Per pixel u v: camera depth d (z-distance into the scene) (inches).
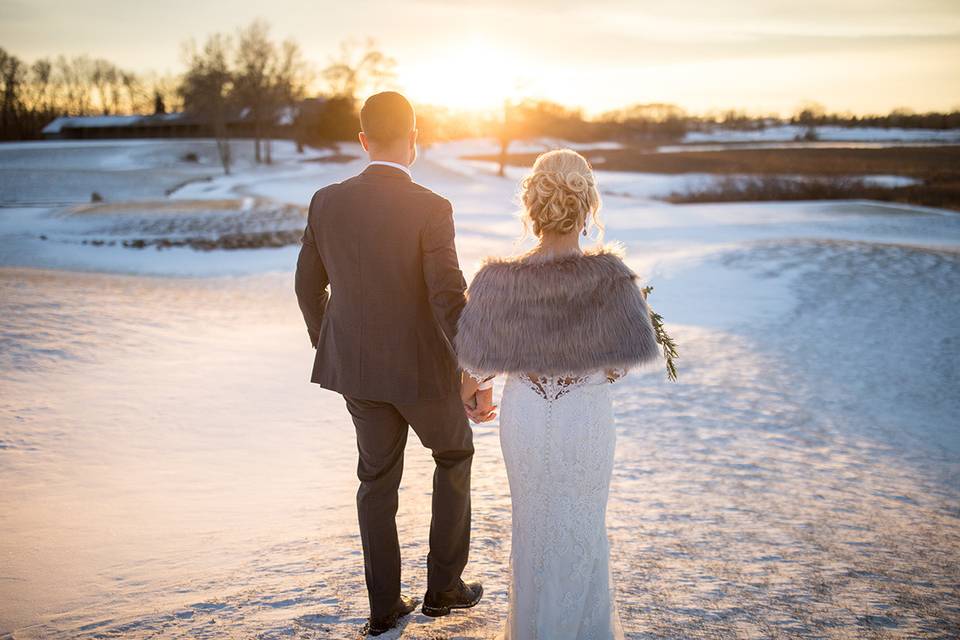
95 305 469.4
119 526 154.0
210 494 181.6
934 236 1305.4
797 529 166.4
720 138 5989.2
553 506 91.4
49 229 1210.0
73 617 108.9
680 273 687.7
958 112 6235.2
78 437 222.4
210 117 3641.7
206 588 120.4
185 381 307.9
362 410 101.6
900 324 509.7
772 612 115.6
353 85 4156.0
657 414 296.4
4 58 4330.7
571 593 92.0
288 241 1095.0
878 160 3171.8
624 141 5782.5
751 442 261.0
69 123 4343.0
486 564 131.8
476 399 102.7
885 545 158.4
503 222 1498.5
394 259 95.6
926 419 319.0
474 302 89.2
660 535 156.3
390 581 103.0
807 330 491.2
